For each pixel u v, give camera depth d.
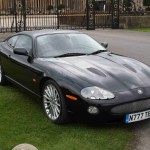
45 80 6.08
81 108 5.33
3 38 16.92
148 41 16.41
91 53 6.82
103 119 5.31
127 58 6.78
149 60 11.51
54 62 6.20
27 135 5.33
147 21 25.08
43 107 6.27
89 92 5.30
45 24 24.31
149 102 5.53
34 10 24.77
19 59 7.03
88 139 5.21
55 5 25.80
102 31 21.59
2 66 7.97
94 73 5.74
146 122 5.92
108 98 5.27
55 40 6.98
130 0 28.42
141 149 4.93
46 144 5.03
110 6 24.67
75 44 6.99
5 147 4.92
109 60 6.41
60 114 5.64
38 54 6.64
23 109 6.54
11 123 5.82
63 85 5.54
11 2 24.77
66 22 25.75
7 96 7.36
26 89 6.87
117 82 5.56
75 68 5.89
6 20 24.27
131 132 5.52
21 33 7.68
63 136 5.31
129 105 5.34
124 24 24.05
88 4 22.42
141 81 5.71
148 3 31.16
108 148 4.93
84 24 24.41
